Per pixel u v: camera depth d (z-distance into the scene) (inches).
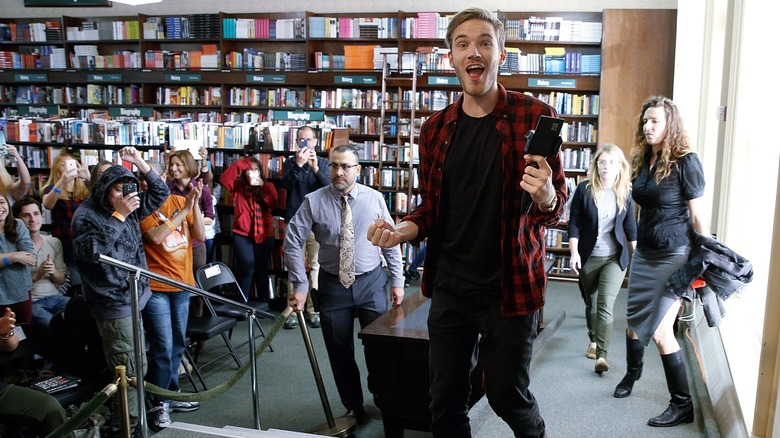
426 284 96.0
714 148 245.0
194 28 400.2
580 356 221.0
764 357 123.9
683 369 161.5
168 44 418.0
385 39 371.2
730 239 205.3
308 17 380.5
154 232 176.1
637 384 193.2
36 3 363.3
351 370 178.7
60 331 164.7
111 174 153.1
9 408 137.6
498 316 89.0
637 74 331.0
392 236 88.6
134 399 159.3
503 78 352.5
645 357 215.8
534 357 218.2
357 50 375.2
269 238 279.4
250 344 154.9
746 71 198.8
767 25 177.3
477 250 89.0
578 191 201.5
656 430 160.9
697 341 209.0
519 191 86.0
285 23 385.7
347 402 179.3
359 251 175.8
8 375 159.2
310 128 278.4
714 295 150.6
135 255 160.1
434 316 93.5
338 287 175.6
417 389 155.3
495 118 86.8
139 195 168.1
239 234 272.7
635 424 165.5
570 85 346.0
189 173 250.7
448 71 359.6
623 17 330.0
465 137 89.0
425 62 361.7
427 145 93.6
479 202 88.0
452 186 90.1
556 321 257.4
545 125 76.8
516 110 86.2
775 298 122.2
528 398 93.1
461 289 90.6
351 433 173.3
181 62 405.4
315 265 273.9
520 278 87.0
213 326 207.0
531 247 87.8
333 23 377.4
